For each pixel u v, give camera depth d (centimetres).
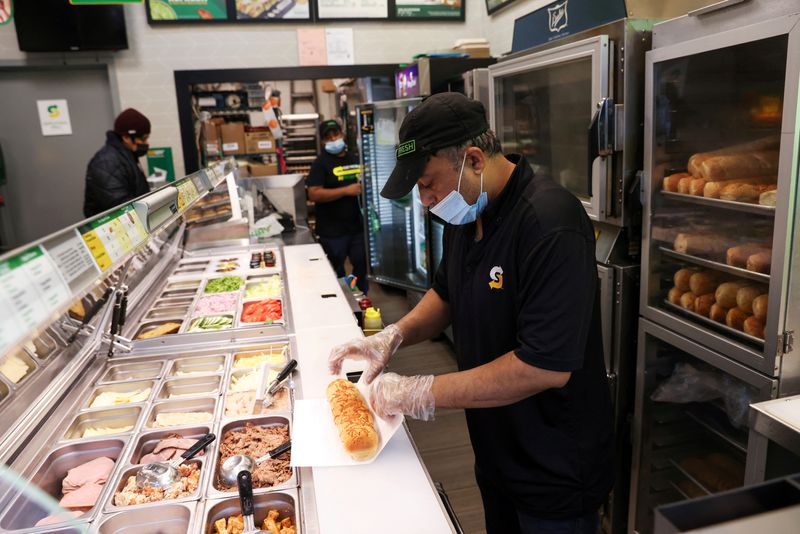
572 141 248
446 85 422
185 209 185
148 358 200
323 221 507
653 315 211
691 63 190
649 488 230
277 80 556
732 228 184
